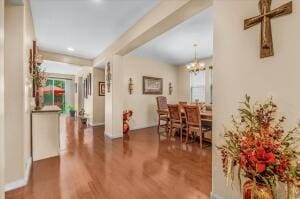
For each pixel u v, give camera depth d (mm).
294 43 1325
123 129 5457
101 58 5832
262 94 1516
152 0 2789
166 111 5531
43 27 3803
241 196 1569
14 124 2270
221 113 1862
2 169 1193
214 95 1942
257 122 1318
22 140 2311
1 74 1180
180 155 3518
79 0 2771
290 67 1346
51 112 3434
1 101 1175
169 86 7641
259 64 1538
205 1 2217
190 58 6656
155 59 6984
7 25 2250
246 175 1231
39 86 3785
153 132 5824
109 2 2842
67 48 5359
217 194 1898
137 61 6574
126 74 6277
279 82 1407
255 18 1525
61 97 10844
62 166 2941
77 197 2041
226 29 1815
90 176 2576
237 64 1711
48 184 2336
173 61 7227
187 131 4402
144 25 3281
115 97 4992
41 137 3307
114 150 3824
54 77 10172
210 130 4184
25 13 2471
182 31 3930
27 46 2754
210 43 4777
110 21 3527
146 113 6871
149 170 2797
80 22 3564
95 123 7098
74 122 7883
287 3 1345
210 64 6512
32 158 3191
